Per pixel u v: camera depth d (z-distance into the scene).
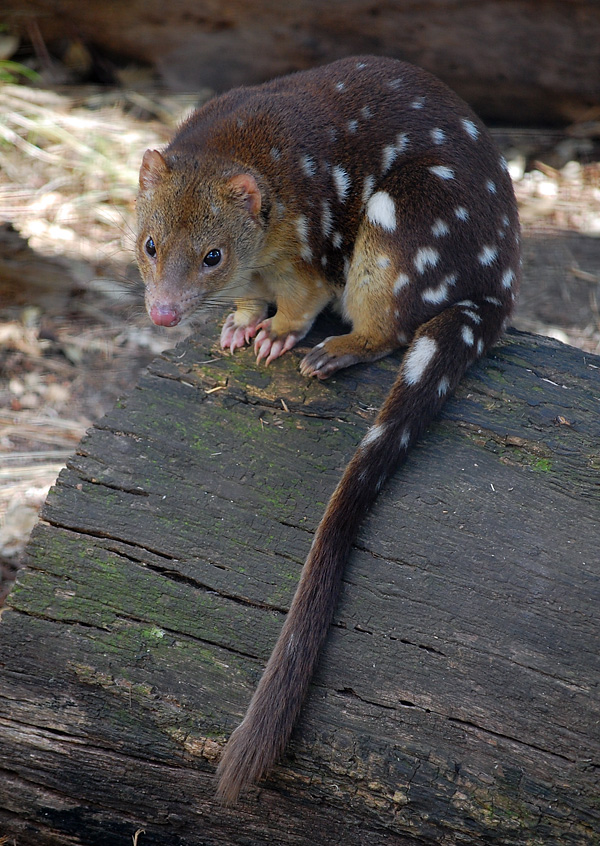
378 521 4.61
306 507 4.68
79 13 12.03
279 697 4.19
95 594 4.61
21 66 12.28
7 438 8.18
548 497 4.59
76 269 9.67
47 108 11.91
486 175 5.44
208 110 5.89
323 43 11.83
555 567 4.40
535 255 10.62
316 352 5.17
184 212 5.25
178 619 4.54
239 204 5.27
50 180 10.84
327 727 4.28
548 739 4.14
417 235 5.14
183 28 11.98
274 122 5.47
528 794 4.10
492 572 4.42
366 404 5.00
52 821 4.59
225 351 5.30
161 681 4.45
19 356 9.05
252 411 4.99
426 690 4.28
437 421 4.89
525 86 11.88
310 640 4.30
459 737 4.20
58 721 4.50
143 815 4.52
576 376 5.06
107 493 4.78
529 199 11.44
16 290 9.58
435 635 4.35
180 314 5.25
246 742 4.11
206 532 4.67
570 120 12.25
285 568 4.57
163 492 4.76
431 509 4.60
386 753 4.22
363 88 5.57
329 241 5.45
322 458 4.80
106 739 4.46
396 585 4.46
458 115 5.57
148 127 11.80
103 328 9.38
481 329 5.10
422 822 4.18
